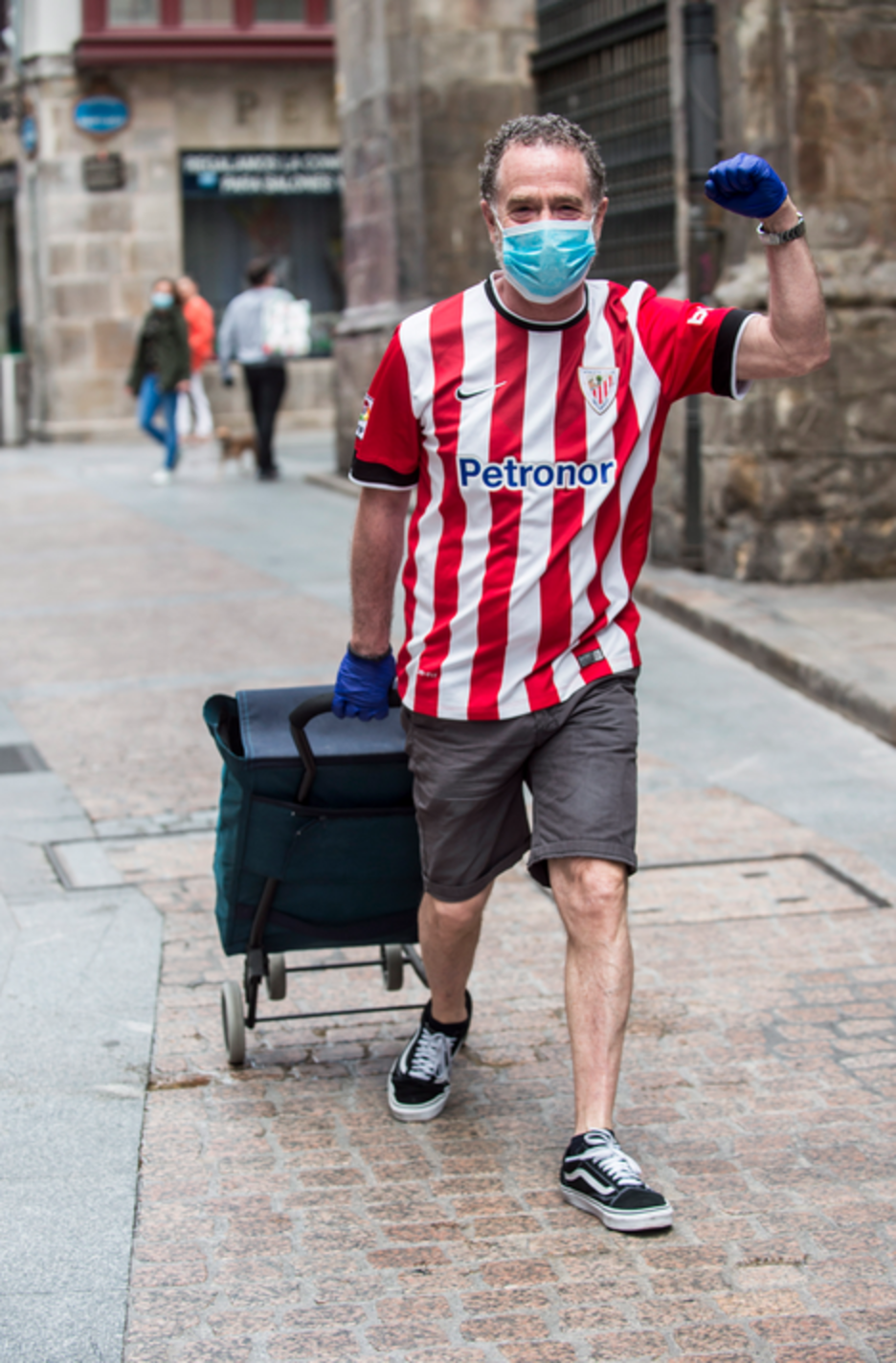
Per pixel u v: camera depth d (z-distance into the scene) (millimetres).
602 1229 2963
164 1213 3039
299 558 10461
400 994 4117
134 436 20594
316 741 3363
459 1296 2752
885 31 8289
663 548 9500
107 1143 3316
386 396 2969
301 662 7719
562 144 2799
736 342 2961
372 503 3041
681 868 5062
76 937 4500
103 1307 2717
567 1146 3303
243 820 3348
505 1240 2936
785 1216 3006
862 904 4723
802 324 2855
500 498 2928
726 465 8766
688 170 8727
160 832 5465
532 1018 3949
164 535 11555
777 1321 2662
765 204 2771
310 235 21234
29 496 14133
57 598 9375
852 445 8547
